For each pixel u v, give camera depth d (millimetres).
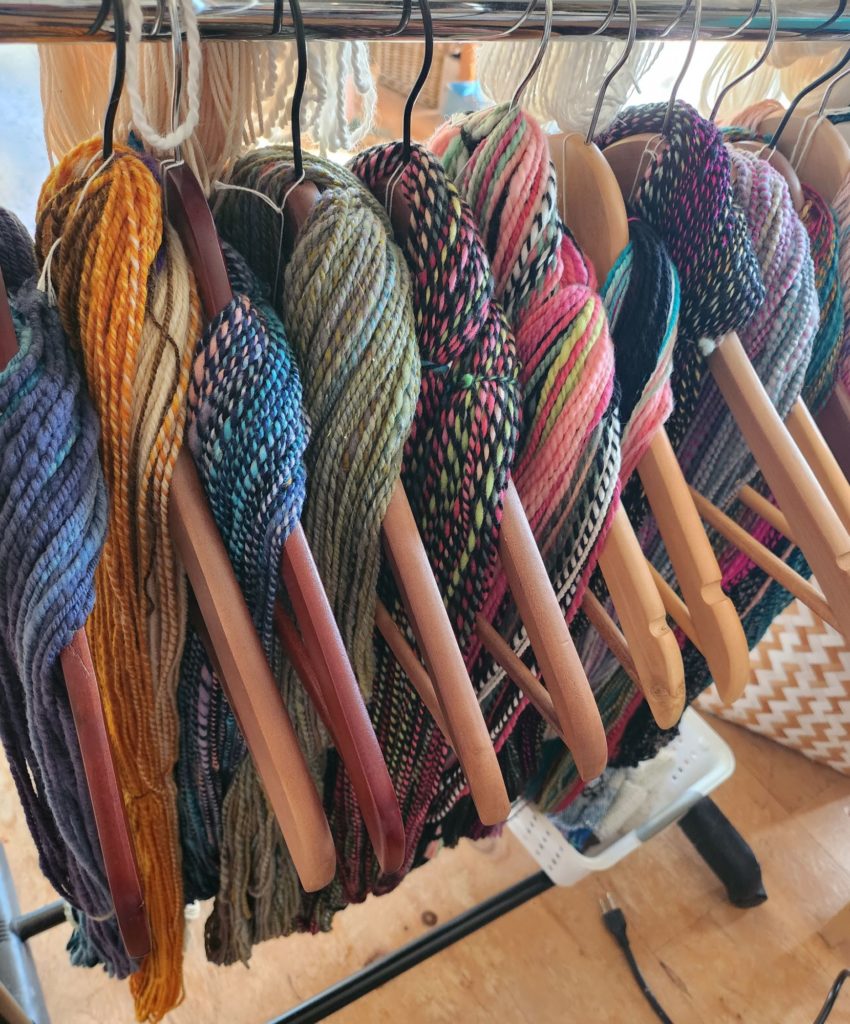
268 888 633
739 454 554
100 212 346
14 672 389
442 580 445
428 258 402
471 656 501
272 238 442
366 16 349
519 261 437
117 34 300
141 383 356
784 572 515
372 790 365
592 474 439
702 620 461
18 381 334
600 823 1035
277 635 439
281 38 346
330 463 401
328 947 1000
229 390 359
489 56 539
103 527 356
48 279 361
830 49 560
